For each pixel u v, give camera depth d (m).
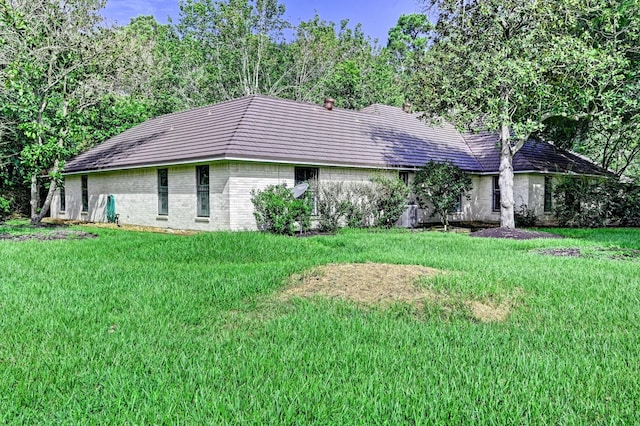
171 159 16.22
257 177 15.49
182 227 16.86
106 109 23.23
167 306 5.58
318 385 3.29
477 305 5.62
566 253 10.30
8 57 15.51
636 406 3.07
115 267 8.27
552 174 21.08
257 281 6.82
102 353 3.97
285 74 40.38
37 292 6.34
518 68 13.22
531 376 3.48
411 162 19.53
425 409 2.95
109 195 20.62
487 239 13.18
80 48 17.44
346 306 5.54
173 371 3.56
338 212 16.61
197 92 38.00
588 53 13.30
